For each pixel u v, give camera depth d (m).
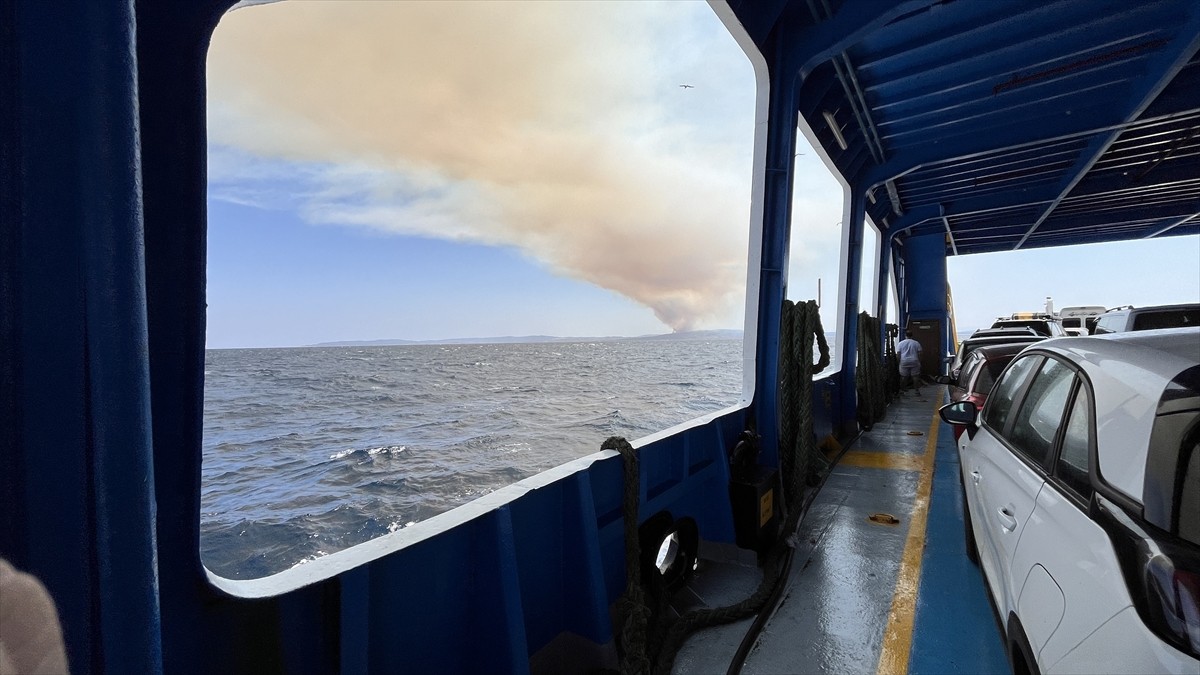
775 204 4.65
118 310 0.74
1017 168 9.65
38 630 0.69
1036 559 1.75
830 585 3.23
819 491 5.16
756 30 4.31
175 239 1.13
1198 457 1.28
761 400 4.70
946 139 8.13
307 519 12.89
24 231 0.68
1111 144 7.88
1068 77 6.14
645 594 2.86
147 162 1.09
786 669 2.46
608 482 2.71
